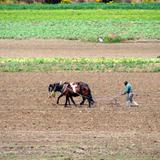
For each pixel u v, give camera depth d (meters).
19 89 97.81
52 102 87.44
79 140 66.88
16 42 168.00
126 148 64.12
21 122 74.88
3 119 76.50
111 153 62.34
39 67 120.88
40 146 64.56
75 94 83.69
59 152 62.56
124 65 123.94
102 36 179.00
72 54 145.50
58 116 78.25
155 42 170.88
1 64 124.44
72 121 75.50
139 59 133.62
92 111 81.38
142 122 75.25
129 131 70.94
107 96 91.69
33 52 148.62
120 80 107.00
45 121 75.50
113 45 164.50
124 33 187.12
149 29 196.12
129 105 84.81
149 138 68.00
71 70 118.56
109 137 68.19
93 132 70.31
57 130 71.06
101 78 109.06
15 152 62.50
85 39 174.00
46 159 60.22
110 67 121.44
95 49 155.50
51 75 112.44
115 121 75.62
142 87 100.06
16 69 118.25
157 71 118.19
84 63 126.62
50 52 148.88
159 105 85.62
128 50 154.25
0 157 60.81
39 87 99.69
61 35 180.38
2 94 93.50
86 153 62.31
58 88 84.12
